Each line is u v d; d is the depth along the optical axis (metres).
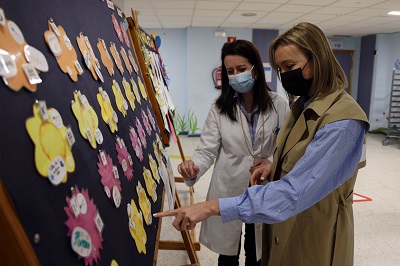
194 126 6.82
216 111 1.43
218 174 1.44
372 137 6.78
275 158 0.97
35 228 0.35
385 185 3.55
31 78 0.41
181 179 3.54
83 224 0.45
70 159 0.46
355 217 2.73
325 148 0.71
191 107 6.76
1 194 0.31
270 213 0.71
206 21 5.81
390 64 7.13
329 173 0.71
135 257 0.61
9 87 0.36
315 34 0.78
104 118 0.66
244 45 1.26
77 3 0.68
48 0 0.53
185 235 1.63
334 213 0.86
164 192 1.04
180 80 6.95
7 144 0.34
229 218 0.74
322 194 0.74
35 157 0.38
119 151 0.69
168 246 2.05
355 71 7.95
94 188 0.52
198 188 3.44
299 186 0.70
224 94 1.40
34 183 0.37
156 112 1.43
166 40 6.77
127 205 0.65
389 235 2.43
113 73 0.82
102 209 0.53
